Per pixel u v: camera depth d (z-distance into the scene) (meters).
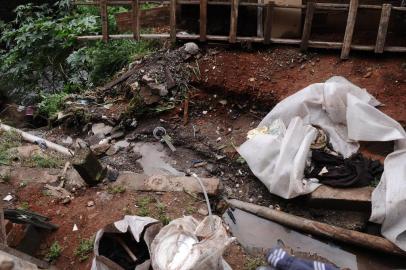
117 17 5.39
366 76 4.27
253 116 4.28
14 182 3.74
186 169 3.88
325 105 3.78
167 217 3.28
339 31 4.91
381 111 3.87
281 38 4.77
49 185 3.68
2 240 2.81
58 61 5.64
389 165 3.32
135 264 2.76
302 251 3.21
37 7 5.95
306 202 3.43
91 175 3.55
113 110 4.49
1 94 6.05
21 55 5.60
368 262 3.16
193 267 2.39
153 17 5.41
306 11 4.39
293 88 4.25
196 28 5.19
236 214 3.46
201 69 4.53
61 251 3.13
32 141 4.41
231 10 4.54
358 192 3.33
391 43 4.65
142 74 4.57
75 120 4.53
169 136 4.20
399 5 4.72
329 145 3.67
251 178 3.72
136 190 3.56
